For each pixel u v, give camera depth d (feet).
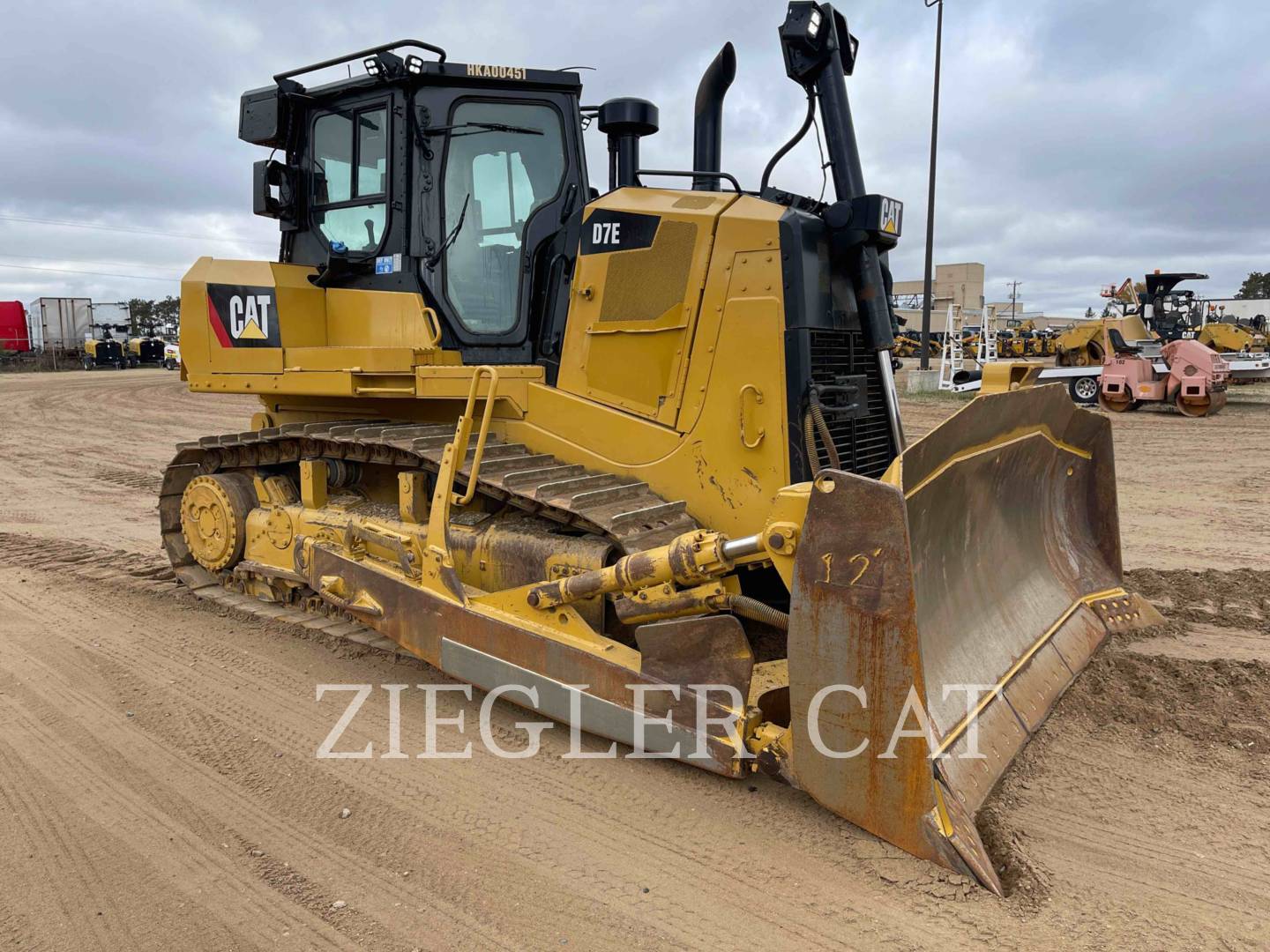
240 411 66.13
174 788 11.05
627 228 13.48
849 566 8.96
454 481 13.11
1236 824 9.84
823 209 13.67
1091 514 16.40
